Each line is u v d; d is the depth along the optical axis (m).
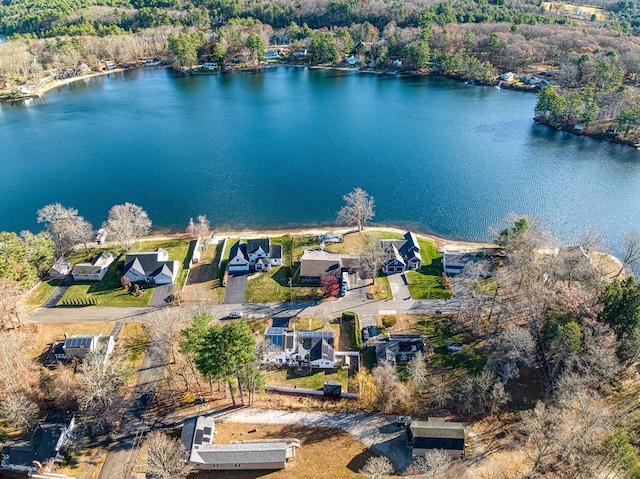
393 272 132.50
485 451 85.31
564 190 174.12
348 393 97.50
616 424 84.50
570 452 78.00
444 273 130.50
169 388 98.69
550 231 143.25
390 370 94.75
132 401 95.69
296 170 189.00
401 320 115.69
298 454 85.25
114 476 81.81
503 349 101.25
